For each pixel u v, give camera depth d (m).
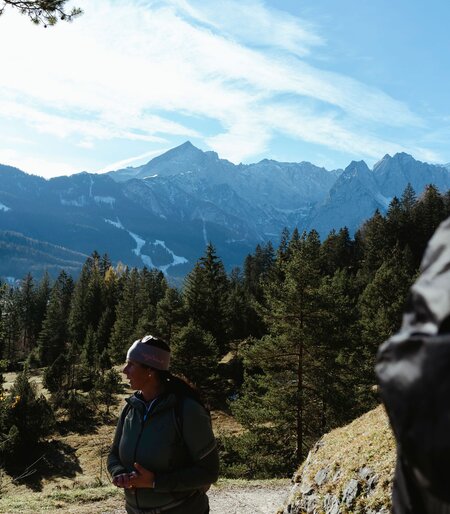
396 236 92.19
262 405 22.89
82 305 99.56
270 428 22.12
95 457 37.16
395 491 0.99
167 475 3.30
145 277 110.56
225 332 52.25
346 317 24.00
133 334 61.94
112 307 100.69
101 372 64.62
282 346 22.30
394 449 7.57
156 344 3.55
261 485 15.23
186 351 35.62
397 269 35.38
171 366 35.59
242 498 13.77
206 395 39.06
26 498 12.56
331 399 21.47
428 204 96.75
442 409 0.74
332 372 22.50
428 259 0.98
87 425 44.78
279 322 22.92
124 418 3.59
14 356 97.06
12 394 38.59
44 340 83.31
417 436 0.76
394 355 0.87
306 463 10.08
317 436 21.86
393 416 0.83
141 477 3.30
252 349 23.05
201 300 51.25
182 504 3.39
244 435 22.25
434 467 0.74
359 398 24.00
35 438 37.47
